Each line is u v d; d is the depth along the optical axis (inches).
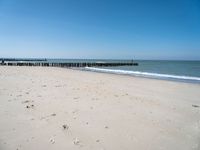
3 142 132.3
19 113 193.6
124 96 309.6
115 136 148.7
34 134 146.6
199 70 1392.7
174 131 164.1
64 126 163.3
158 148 131.9
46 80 484.1
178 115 214.5
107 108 227.8
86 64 2159.2
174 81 607.8
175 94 360.2
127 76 746.2
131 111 220.7
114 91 354.6
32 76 588.1
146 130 163.9
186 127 175.2
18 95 276.2
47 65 1993.1
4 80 444.5
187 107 256.1
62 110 210.2
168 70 1403.8
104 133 153.6
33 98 261.1
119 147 131.1
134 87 430.3
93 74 791.1
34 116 186.9
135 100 282.8
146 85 474.6
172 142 142.0
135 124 177.5
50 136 144.1
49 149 124.9
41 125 164.6
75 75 706.2
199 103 286.7
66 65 2041.1
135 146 133.3
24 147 126.3
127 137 147.8
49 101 247.9
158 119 196.1
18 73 691.4
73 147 128.6
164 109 239.0
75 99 266.4
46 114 194.1
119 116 199.2
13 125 162.2
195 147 134.6
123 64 2427.4
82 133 151.9
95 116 195.3
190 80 665.6
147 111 224.4
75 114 198.4
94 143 135.6
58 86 379.9
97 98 280.7
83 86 398.6
